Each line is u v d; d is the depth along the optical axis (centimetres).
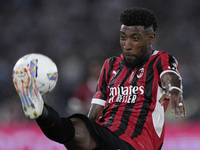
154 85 1083
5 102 3906
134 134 1049
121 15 1087
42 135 2311
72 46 5147
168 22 5509
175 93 967
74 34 5275
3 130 2336
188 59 5144
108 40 5269
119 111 1098
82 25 5350
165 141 2344
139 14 1063
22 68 838
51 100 4059
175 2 5581
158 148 1090
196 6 5578
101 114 1159
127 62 1123
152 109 1077
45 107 879
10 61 4991
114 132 1025
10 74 4778
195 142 2347
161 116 1092
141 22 1066
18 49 5106
